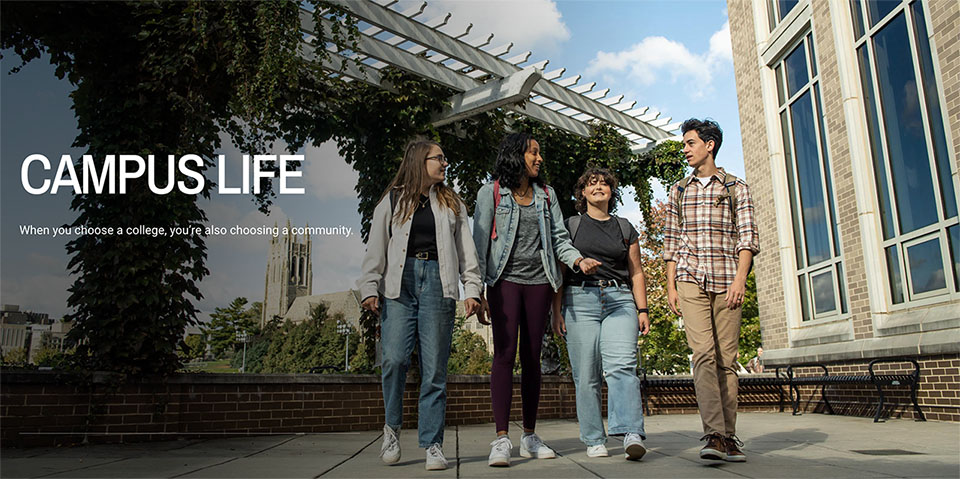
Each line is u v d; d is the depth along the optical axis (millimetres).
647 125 10125
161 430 4715
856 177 6688
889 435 4430
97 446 4266
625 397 3068
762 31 9109
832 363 7375
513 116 9055
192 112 5199
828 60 7242
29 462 3262
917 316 5867
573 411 8164
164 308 4895
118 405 4570
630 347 3158
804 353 7855
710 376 2947
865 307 6699
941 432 4566
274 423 5344
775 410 8398
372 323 6934
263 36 5414
